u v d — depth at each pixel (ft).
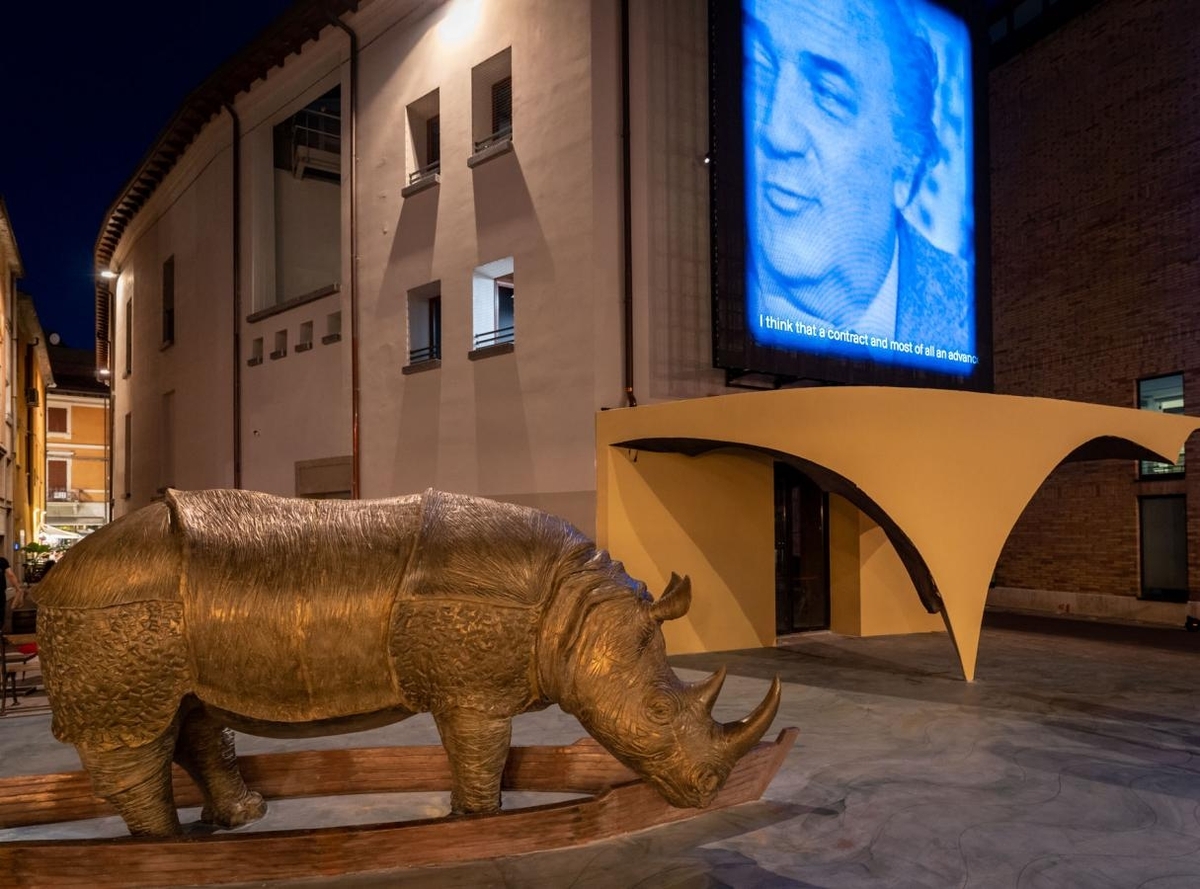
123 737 12.77
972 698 27.73
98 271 99.60
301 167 58.39
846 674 32.19
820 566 44.50
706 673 32.76
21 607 34.04
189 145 66.39
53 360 151.12
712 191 36.96
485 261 41.55
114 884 12.41
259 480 56.29
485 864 14.10
